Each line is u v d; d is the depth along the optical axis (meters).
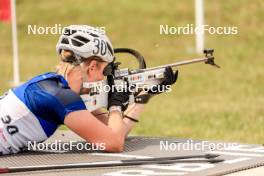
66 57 18.77
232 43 85.88
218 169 15.97
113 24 99.31
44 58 82.69
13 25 61.06
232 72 70.56
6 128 18.17
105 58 18.88
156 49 85.12
